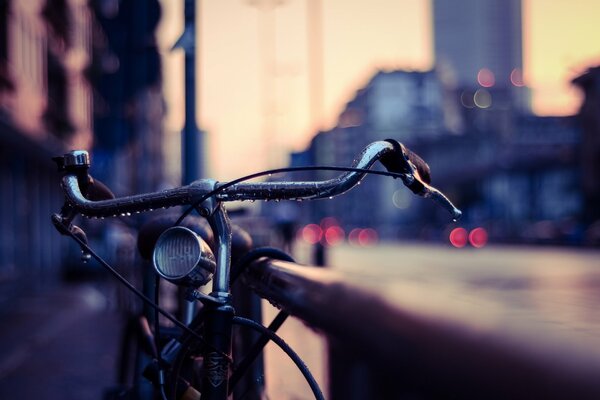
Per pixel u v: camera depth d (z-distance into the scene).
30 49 24.58
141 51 12.70
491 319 0.72
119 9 15.09
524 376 0.55
